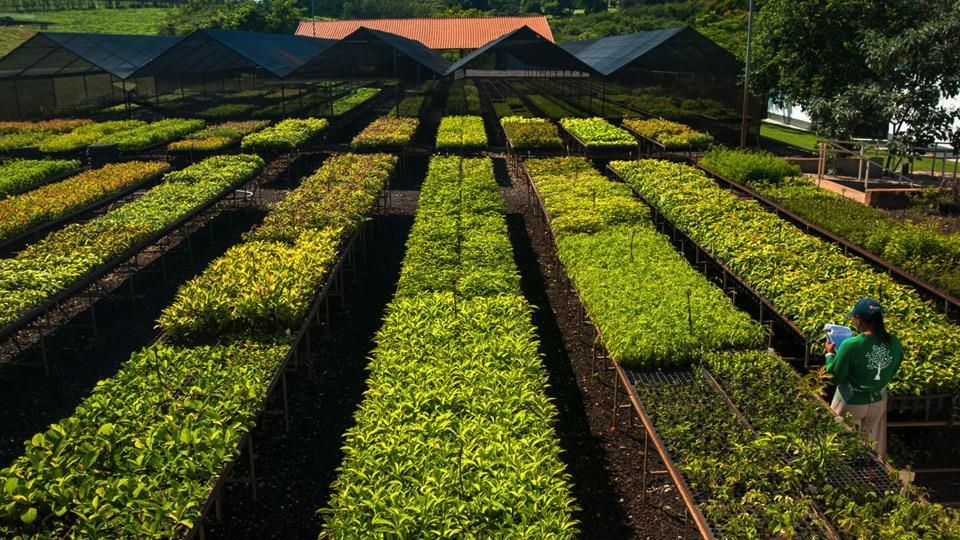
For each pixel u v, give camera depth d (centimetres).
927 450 916
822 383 866
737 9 5644
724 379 929
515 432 774
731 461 730
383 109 4622
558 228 1525
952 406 879
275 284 1141
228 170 2136
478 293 1184
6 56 3334
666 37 2988
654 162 2206
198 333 1081
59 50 3469
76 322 1396
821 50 2608
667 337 998
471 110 3706
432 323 1054
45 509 687
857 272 1245
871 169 2572
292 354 1095
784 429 798
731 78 3017
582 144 2683
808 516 666
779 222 1566
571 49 4978
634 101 3147
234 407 838
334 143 3344
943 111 2273
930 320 1069
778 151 3158
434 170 2134
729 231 1485
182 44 3228
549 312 1432
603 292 1174
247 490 891
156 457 742
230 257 1331
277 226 1523
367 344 1305
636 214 1616
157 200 1800
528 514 633
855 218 1652
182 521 652
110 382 912
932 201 1994
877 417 831
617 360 972
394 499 648
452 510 636
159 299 1521
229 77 3547
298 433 1017
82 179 2106
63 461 729
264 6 7381
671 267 1299
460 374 892
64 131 3141
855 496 666
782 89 2786
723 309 1111
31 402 1097
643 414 859
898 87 2352
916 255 1373
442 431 769
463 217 1614
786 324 1232
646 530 825
